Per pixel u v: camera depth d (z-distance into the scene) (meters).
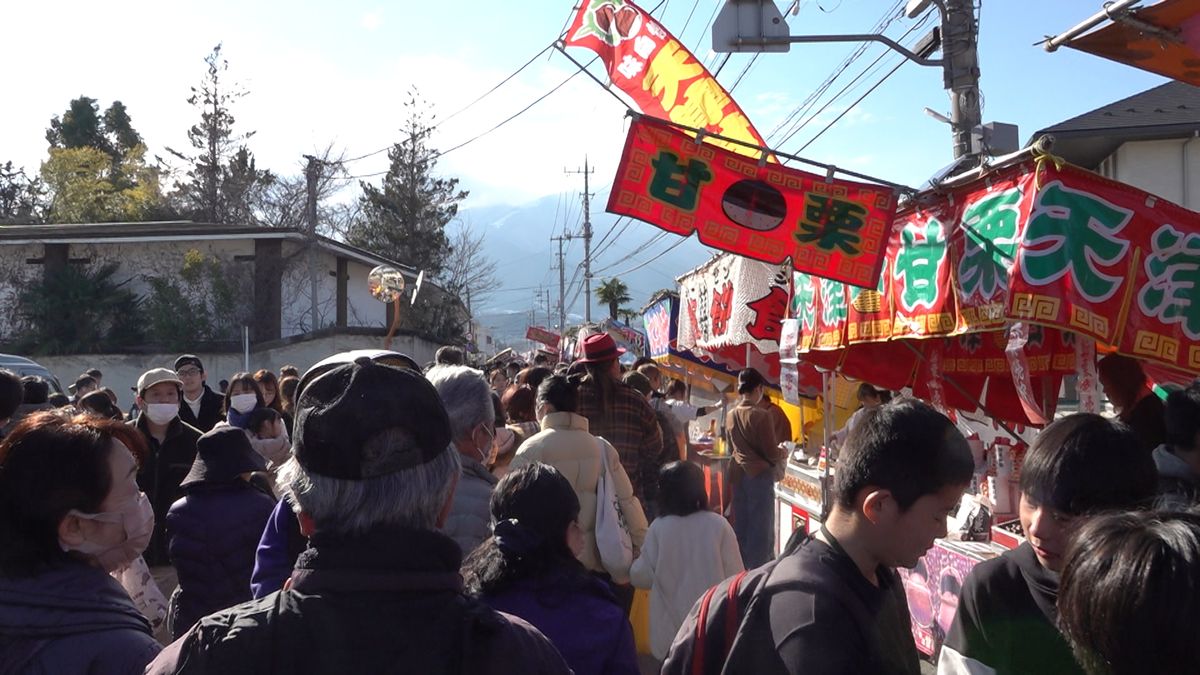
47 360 26.22
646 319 20.30
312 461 1.67
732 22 6.93
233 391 7.78
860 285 5.43
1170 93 14.70
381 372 1.77
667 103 7.09
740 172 5.43
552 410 4.92
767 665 2.02
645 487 6.33
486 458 3.73
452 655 1.63
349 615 1.60
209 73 45.88
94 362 26.39
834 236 5.42
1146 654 1.31
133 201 49.53
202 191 45.88
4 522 2.16
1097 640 1.37
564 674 1.77
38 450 2.21
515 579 2.98
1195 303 4.36
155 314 26.72
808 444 11.34
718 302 11.38
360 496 1.64
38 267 27.86
